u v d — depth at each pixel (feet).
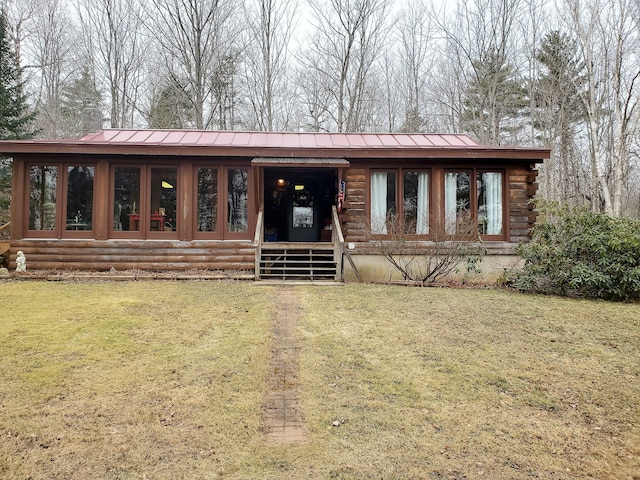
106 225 30.50
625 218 25.50
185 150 30.07
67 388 10.96
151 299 21.76
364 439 8.88
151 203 31.07
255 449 8.44
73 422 9.27
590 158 65.05
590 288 24.07
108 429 9.04
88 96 75.72
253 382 11.67
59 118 76.07
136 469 7.71
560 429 9.37
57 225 30.35
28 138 52.24
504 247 30.86
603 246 23.57
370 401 10.66
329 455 8.27
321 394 11.04
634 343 15.47
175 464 7.89
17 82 59.41
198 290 24.64
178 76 68.39
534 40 70.49
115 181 30.89
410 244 30.48
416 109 80.43
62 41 76.38
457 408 10.32
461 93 77.77
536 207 28.48
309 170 40.65
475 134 76.13
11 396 10.41
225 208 31.60
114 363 12.81
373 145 34.73
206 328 16.83
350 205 31.81
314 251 33.40
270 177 42.14
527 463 8.09
